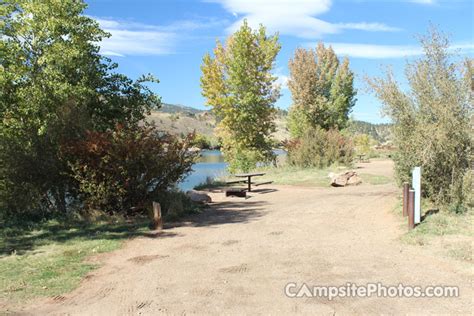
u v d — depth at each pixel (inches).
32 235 359.6
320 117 1459.2
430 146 350.6
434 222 333.1
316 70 1459.2
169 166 454.0
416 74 382.0
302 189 678.5
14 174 421.1
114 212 428.5
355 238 321.4
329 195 576.7
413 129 380.5
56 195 450.6
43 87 503.8
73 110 451.8
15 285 231.5
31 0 531.5
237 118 1026.1
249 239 331.9
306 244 308.8
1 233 363.9
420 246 286.4
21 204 427.8
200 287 222.7
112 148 422.6
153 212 418.9
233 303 199.0
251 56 1031.0
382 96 390.6
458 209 360.5
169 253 297.1
